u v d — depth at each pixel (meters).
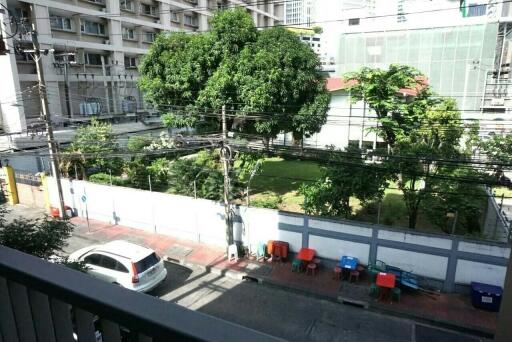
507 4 28.67
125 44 30.09
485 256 10.80
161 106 17.31
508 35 30.33
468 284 11.13
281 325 10.16
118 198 16.52
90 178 18.44
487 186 13.85
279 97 15.98
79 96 25.98
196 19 37.31
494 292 10.31
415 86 20.00
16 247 8.37
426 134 16.80
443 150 13.57
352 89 19.72
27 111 22.72
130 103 29.69
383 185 12.91
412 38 27.77
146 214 15.98
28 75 22.38
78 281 1.21
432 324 10.14
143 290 10.60
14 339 1.48
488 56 26.08
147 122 28.75
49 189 18.39
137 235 15.70
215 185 15.18
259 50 15.97
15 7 21.91
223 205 14.16
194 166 16.39
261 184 19.94
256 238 13.85
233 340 0.88
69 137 21.92
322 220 12.66
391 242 11.82
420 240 11.44
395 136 17.81
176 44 16.94
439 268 11.38
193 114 16.45
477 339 9.57
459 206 12.49
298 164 24.00
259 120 16.14
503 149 16.19
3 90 21.31
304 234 13.05
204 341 0.89
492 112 26.19
